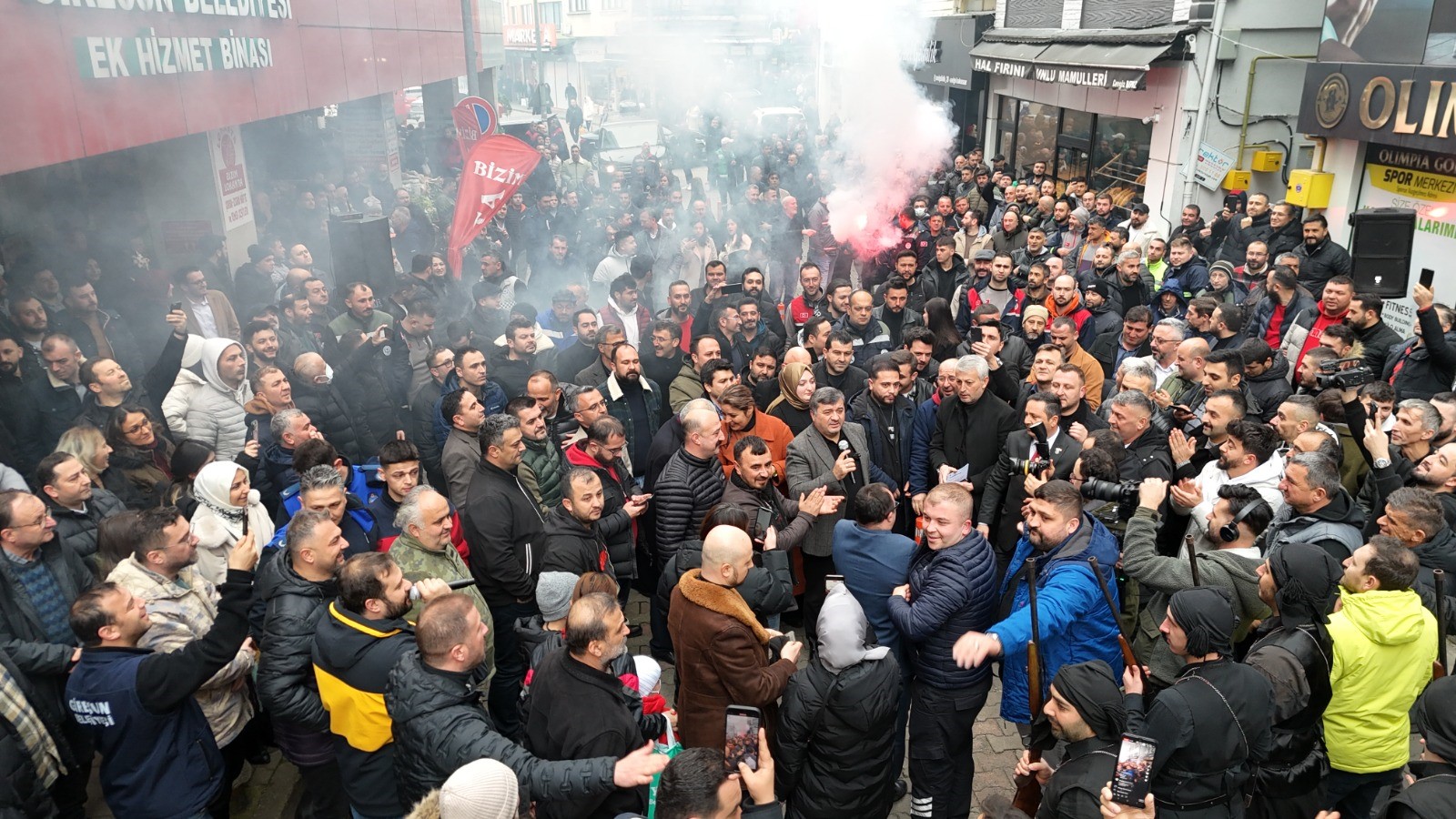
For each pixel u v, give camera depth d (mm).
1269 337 8242
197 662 3633
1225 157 12633
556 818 3438
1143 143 14430
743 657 3889
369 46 14891
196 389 6434
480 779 2881
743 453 5309
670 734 4391
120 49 7566
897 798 4781
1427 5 9078
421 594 4168
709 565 3928
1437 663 3941
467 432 5895
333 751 4184
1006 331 8445
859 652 3811
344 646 3766
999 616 4676
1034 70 16391
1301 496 4477
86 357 7578
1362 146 10234
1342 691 3793
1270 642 3791
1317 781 3756
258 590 4621
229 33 9703
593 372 6973
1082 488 4875
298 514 4156
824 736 3859
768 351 7129
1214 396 5457
